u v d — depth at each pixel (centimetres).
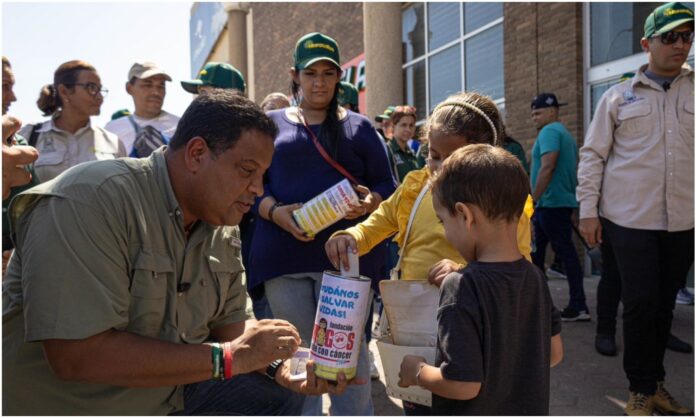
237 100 170
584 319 496
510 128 725
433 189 176
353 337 188
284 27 1305
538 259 558
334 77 277
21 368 166
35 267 153
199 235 180
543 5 673
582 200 328
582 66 645
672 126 304
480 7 806
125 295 162
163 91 443
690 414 311
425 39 934
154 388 180
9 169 209
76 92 350
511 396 162
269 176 277
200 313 185
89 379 157
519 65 709
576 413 317
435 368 164
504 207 162
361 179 279
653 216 304
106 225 159
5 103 291
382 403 344
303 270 263
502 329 158
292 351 172
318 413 277
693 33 302
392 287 188
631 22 602
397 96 808
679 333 453
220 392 209
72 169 167
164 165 173
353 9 1036
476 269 161
